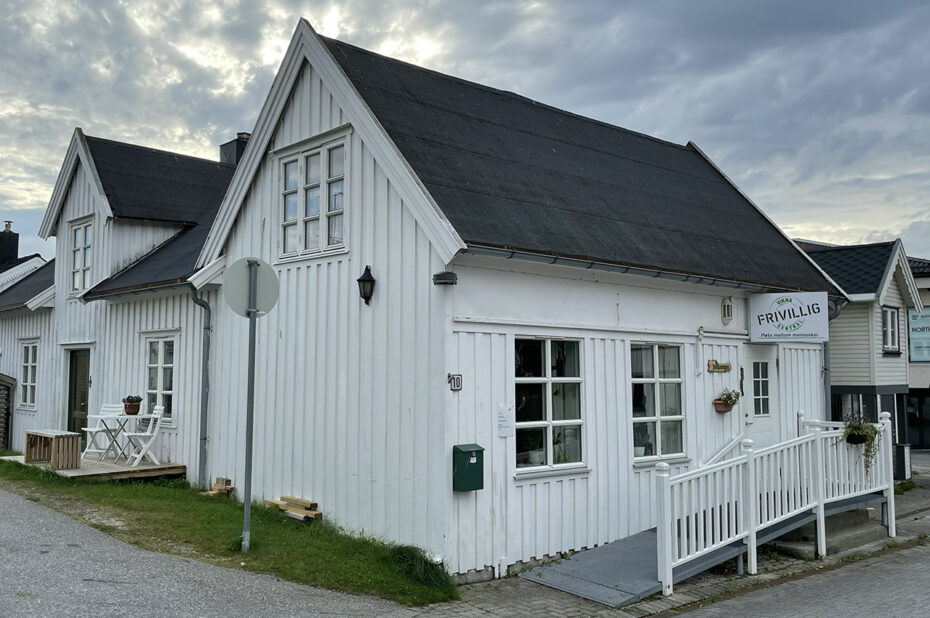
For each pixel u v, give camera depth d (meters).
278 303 10.24
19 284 20.56
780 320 11.27
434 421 7.86
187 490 11.25
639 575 7.95
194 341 12.11
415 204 8.12
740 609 7.25
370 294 8.69
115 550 7.55
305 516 9.13
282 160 10.38
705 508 8.30
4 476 11.52
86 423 15.05
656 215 11.35
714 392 11.03
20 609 5.73
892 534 10.71
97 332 14.71
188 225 15.48
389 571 7.52
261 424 10.36
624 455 9.60
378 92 9.59
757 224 13.80
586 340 9.25
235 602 6.34
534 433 8.70
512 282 8.49
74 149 15.66
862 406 15.64
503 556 8.15
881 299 15.12
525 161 10.34
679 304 10.56
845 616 6.93
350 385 8.96
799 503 9.42
